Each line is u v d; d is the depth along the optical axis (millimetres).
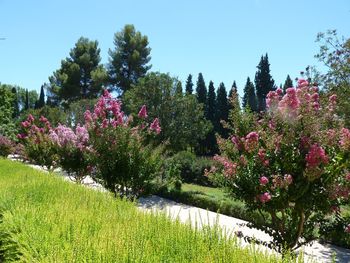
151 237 3521
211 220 12242
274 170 6676
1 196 5590
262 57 56688
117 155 11297
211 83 54125
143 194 11766
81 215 4234
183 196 16266
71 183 7277
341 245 10102
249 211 7211
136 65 52062
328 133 6398
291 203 7074
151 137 12602
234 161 7074
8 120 42250
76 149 15227
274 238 6969
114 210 4684
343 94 11891
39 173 9805
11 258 3678
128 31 53188
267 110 7070
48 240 3459
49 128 21328
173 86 29266
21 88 88562
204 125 29625
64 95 54031
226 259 2936
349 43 13352
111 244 3121
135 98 29656
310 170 6129
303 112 6457
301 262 2930
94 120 11859
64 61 56656
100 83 52406
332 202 6582
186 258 3080
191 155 26016
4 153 28609
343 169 6520
